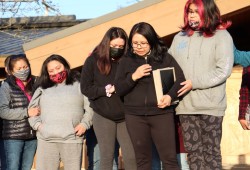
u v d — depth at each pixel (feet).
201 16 14.85
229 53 14.89
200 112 15.07
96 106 16.80
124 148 16.81
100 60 16.69
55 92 17.67
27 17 40.50
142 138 15.57
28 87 18.98
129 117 15.64
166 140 15.38
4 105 18.37
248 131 34.83
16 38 35.94
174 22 20.20
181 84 15.14
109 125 16.79
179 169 15.57
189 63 15.31
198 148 15.19
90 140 19.16
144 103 15.42
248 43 26.12
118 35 16.61
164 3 20.33
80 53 21.49
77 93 17.71
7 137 18.38
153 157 18.62
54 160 17.47
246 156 33.55
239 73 34.94
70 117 17.42
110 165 16.78
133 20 20.72
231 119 35.06
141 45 15.52
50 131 17.24
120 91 15.60
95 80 16.98
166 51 15.78
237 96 34.96
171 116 15.49
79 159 17.49
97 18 21.16
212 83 14.79
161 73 15.24
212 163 14.88
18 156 18.39
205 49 15.14
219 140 15.03
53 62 17.65
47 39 21.81
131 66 15.75
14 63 18.63
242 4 19.77
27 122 18.47
